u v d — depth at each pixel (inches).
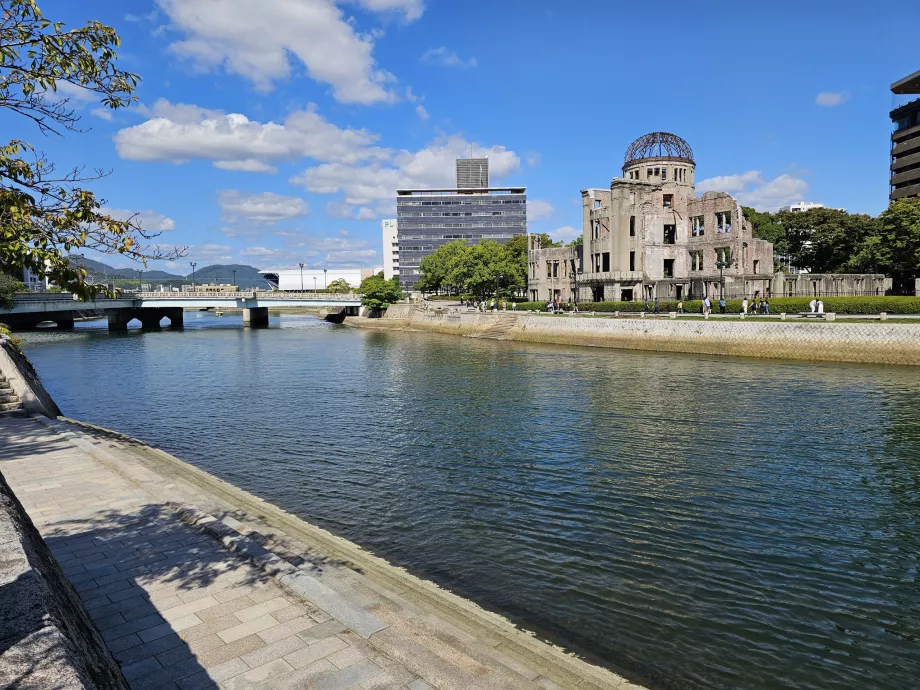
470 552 604.4
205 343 3198.8
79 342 3265.3
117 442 920.9
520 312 3265.3
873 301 2252.7
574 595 519.8
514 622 476.1
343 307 5689.0
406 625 364.5
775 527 660.1
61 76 371.9
